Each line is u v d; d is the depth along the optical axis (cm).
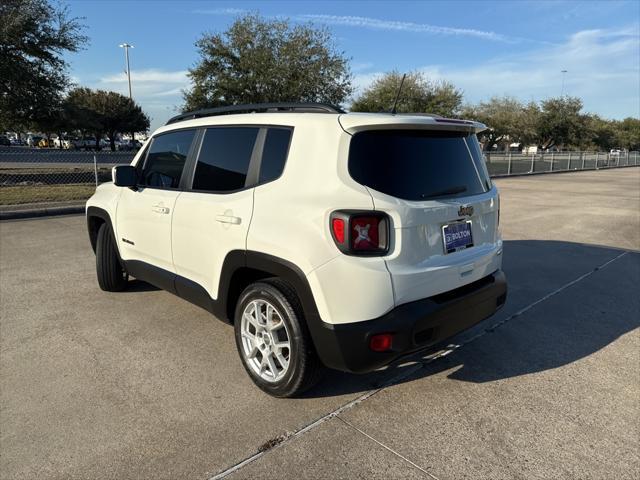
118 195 459
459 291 300
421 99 4041
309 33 2175
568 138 5409
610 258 696
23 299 491
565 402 311
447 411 299
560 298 515
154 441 267
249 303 313
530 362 367
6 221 962
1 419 285
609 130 6391
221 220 324
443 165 304
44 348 380
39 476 239
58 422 283
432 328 278
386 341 261
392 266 263
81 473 242
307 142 288
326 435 273
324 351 274
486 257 320
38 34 1722
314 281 266
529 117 5294
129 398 309
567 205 1299
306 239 269
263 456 255
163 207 387
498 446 265
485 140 5366
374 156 274
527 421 289
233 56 2142
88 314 452
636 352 385
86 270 599
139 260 438
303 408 301
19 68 1703
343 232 258
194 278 366
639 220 1051
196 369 349
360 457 255
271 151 309
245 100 2178
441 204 287
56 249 712
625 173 3180
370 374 346
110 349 379
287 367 296
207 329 420
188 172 375
